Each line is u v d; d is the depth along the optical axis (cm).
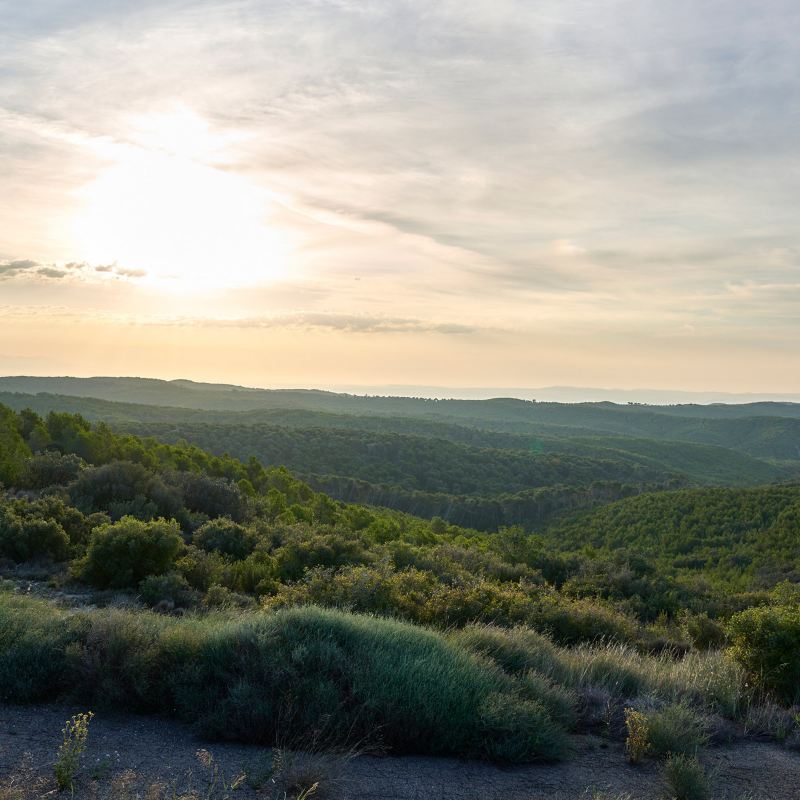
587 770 485
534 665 684
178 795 379
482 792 430
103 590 1318
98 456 3597
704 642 1230
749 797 448
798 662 673
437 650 590
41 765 414
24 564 1505
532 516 9638
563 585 1948
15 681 547
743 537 6191
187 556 1542
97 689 545
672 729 530
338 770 435
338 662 543
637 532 7175
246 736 485
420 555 1867
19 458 2908
